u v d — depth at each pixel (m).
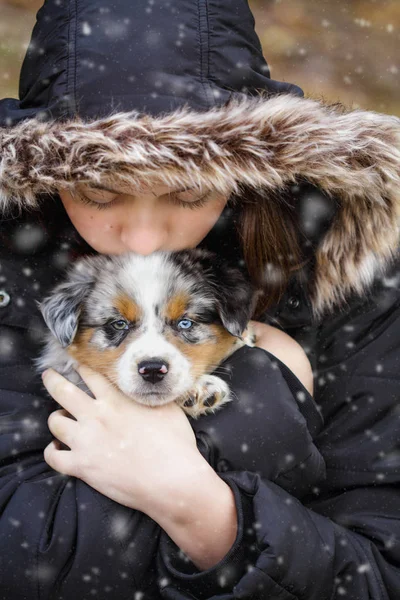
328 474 2.72
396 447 2.69
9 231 2.95
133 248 2.70
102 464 2.43
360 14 8.38
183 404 2.71
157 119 2.52
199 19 2.66
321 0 8.59
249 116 2.59
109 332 2.98
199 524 2.33
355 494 2.66
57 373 2.80
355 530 2.57
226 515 2.33
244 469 2.52
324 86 7.30
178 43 2.62
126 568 2.37
